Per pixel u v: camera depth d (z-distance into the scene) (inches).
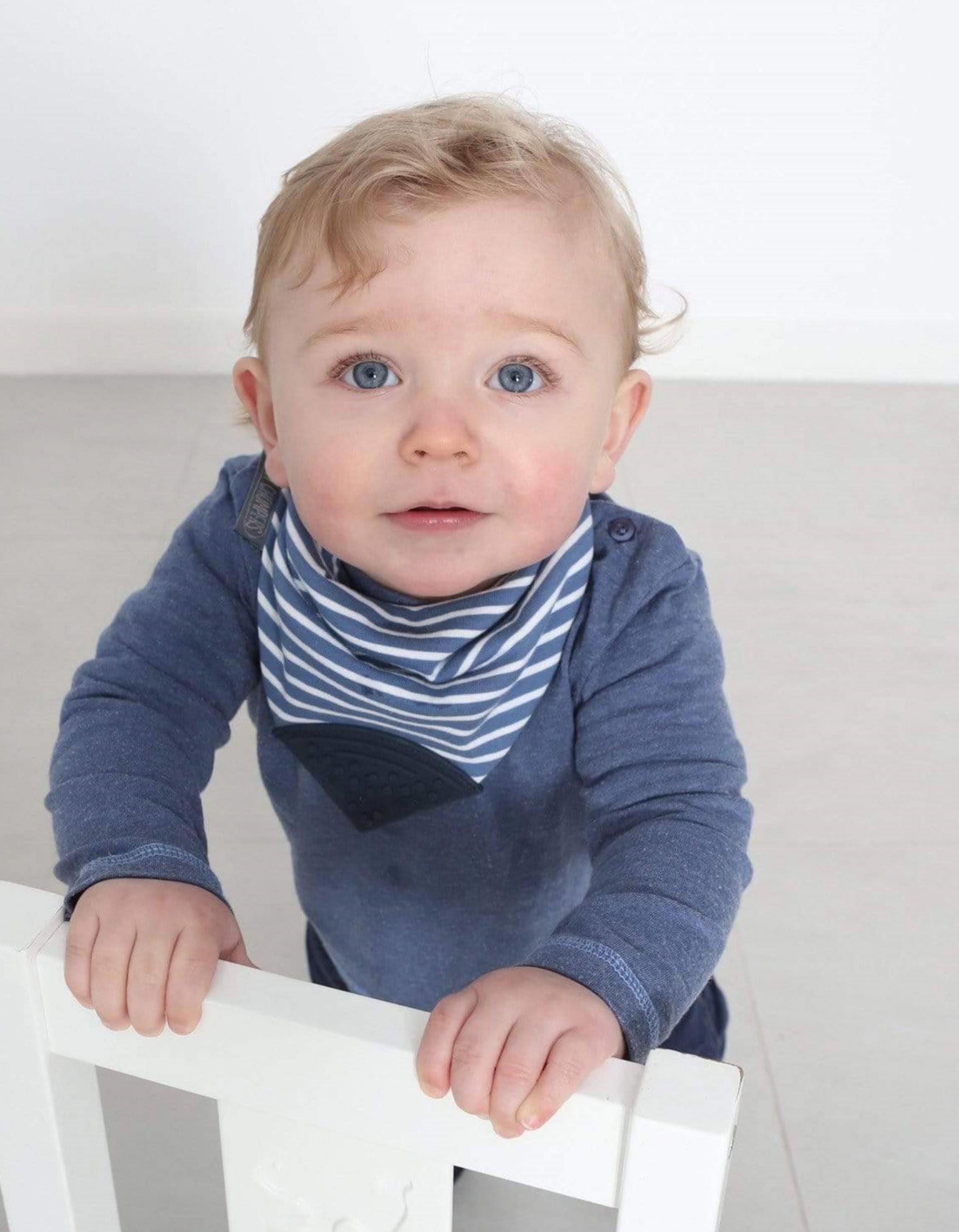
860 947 53.0
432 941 34.1
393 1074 17.2
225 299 97.0
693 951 22.2
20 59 88.2
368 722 29.0
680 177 95.0
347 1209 19.1
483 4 88.7
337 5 87.8
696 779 26.6
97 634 69.3
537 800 30.2
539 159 24.5
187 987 17.9
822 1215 42.8
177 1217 41.8
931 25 90.0
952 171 95.1
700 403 97.3
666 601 28.0
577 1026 19.3
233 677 30.2
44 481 83.4
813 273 98.8
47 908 19.1
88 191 92.8
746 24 89.9
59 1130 20.2
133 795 25.6
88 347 97.3
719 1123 15.4
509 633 26.6
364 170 23.5
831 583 76.2
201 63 89.0
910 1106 46.7
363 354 23.5
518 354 23.5
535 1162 17.3
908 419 96.1
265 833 57.4
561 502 24.4
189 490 83.0
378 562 24.6
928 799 60.8
